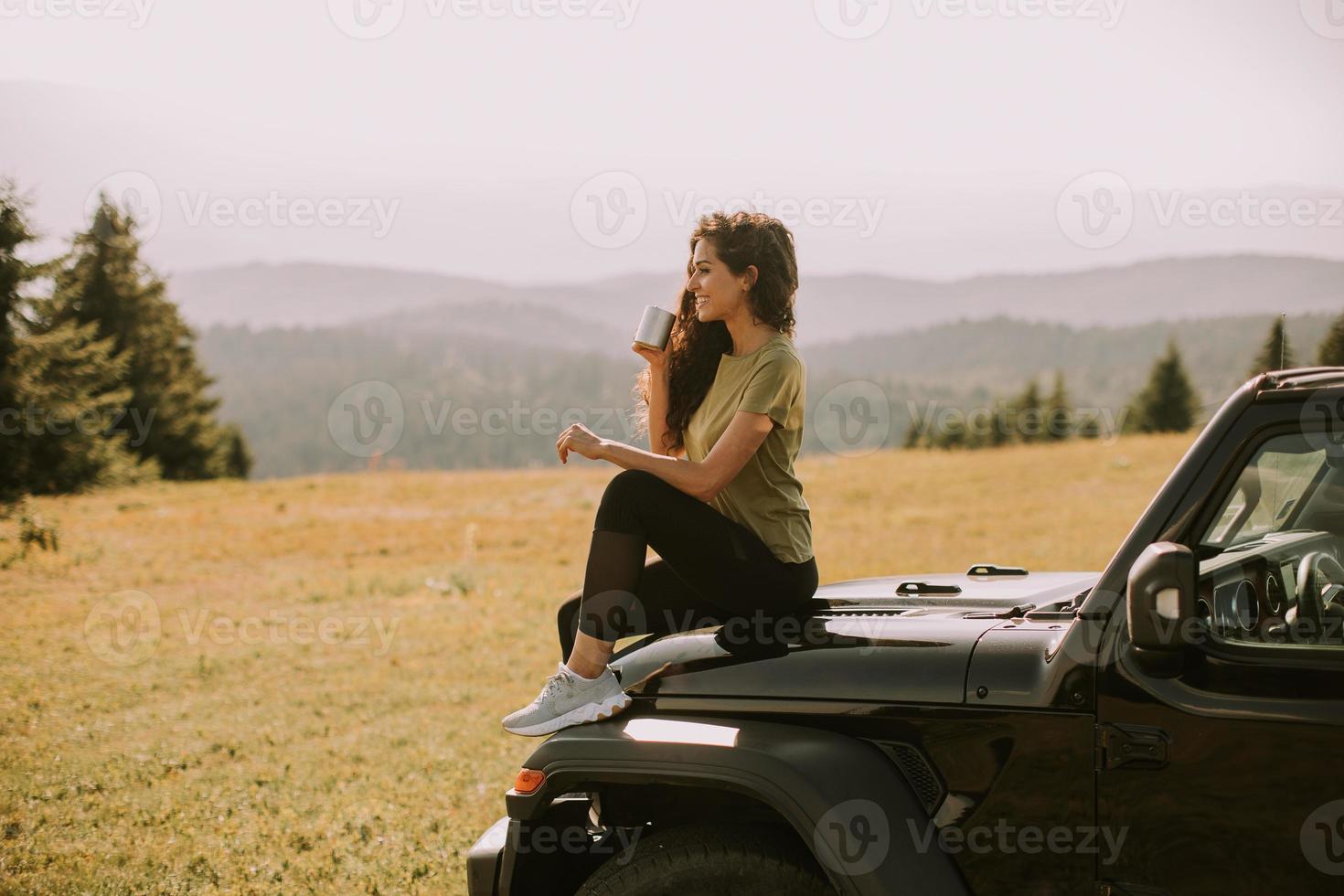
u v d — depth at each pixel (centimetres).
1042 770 213
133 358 4384
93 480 2839
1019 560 1552
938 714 224
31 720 715
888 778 222
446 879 418
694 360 330
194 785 562
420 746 648
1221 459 209
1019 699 216
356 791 554
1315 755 189
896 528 2062
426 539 1989
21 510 1866
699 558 275
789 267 307
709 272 305
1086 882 209
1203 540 210
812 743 229
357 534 2045
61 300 2983
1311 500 217
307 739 678
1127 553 214
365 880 417
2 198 2738
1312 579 207
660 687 258
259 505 2541
